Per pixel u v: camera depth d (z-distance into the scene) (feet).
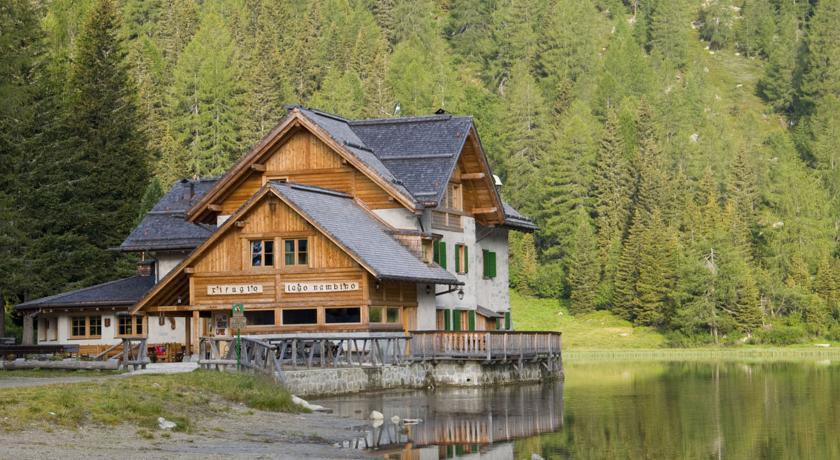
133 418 131.54
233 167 235.61
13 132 323.98
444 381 216.95
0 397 127.85
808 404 206.39
